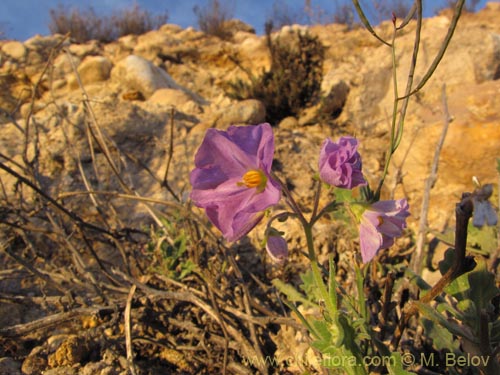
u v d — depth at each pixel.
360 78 0.53
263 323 0.20
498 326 0.15
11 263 0.28
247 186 0.13
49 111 0.44
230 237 0.13
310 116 0.54
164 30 1.27
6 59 0.78
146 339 0.21
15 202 0.32
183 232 0.26
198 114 0.51
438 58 0.14
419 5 0.15
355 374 0.14
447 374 0.19
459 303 0.16
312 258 0.15
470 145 0.33
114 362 0.21
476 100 0.35
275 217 0.14
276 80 0.59
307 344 0.20
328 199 0.33
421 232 0.23
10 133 0.40
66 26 1.35
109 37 1.40
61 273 0.26
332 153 0.13
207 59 0.92
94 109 0.41
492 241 0.22
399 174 0.28
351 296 0.18
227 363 0.20
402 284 0.20
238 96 0.62
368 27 0.15
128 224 0.32
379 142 0.45
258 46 0.89
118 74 0.67
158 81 0.65
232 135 0.13
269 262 0.28
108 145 0.39
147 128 0.41
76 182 0.36
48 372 0.20
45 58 0.80
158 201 0.22
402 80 0.49
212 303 0.20
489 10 0.91
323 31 0.95
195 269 0.23
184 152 0.39
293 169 0.38
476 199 0.12
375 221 0.13
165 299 0.22
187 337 0.22
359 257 0.21
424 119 0.39
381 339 0.19
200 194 0.14
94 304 0.23
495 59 0.47
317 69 0.65
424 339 0.20
